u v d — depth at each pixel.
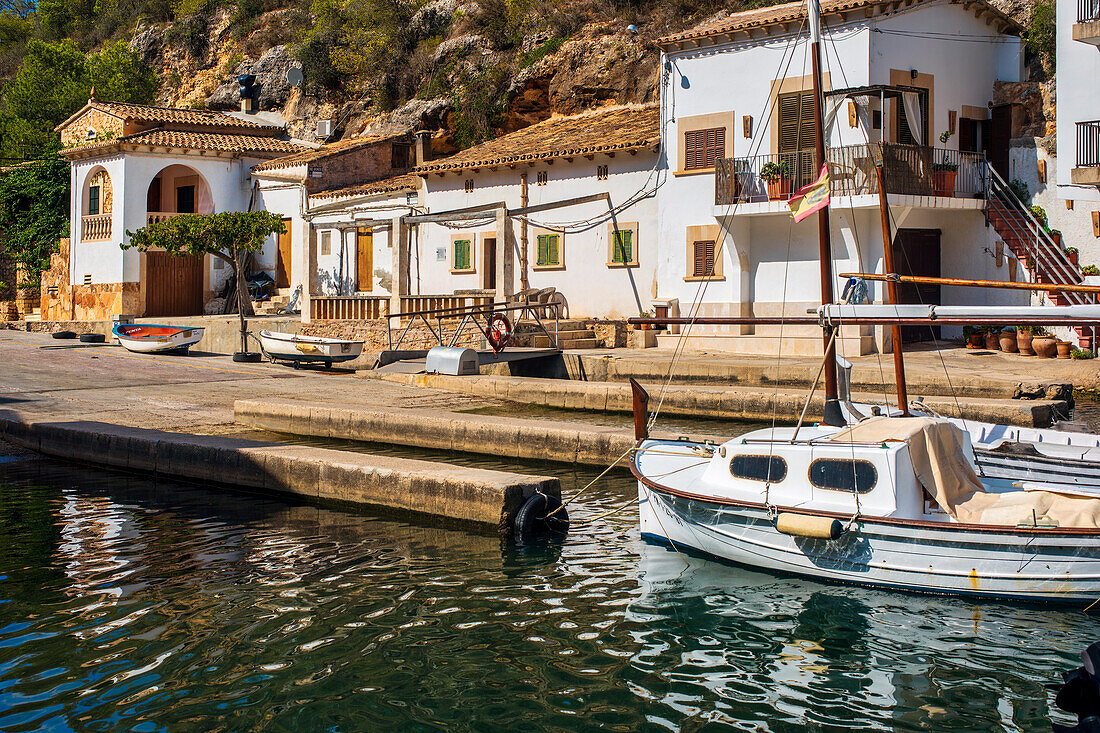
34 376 26.62
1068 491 12.01
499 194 35.84
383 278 38.84
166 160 42.56
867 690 8.88
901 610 10.84
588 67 41.59
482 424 19.41
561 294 34.19
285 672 9.06
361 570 12.04
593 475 17.47
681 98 30.77
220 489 16.53
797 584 11.74
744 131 29.38
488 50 46.47
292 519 14.48
